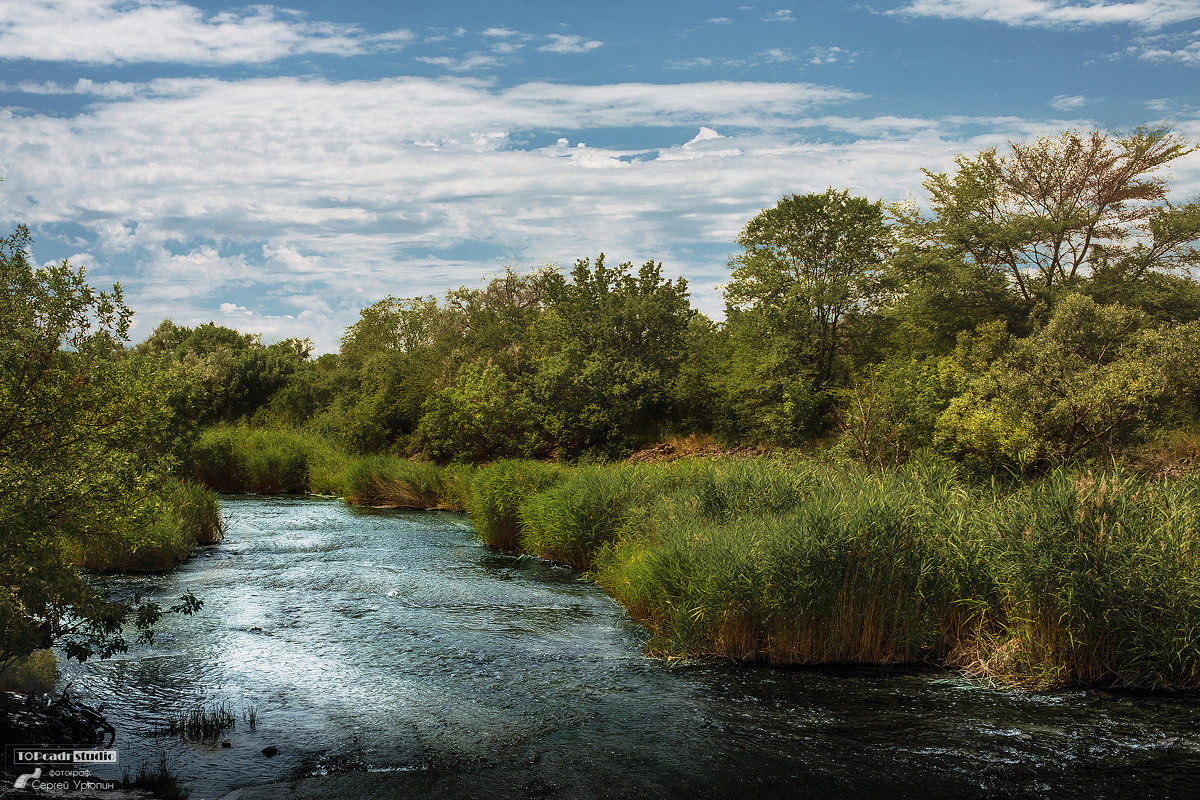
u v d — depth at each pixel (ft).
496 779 20.04
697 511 39.63
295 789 19.15
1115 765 21.18
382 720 23.93
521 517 54.80
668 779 20.21
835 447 58.13
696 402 95.30
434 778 20.01
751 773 20.62
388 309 159.33
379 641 32.48
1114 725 23.91
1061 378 47.52
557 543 49.78
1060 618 28.04
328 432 130.41
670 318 101.35
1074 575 27.66
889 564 30.27
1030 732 23.38
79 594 21.39
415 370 117.80
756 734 23.18
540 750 21.93
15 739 20.70
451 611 37.76
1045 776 20.53
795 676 28.48
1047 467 47.11
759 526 33.22
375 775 20.10
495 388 100.27
